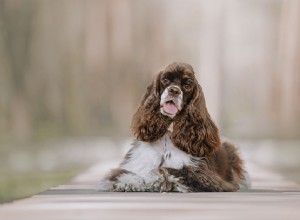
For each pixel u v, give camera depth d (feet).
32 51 108.88
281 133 101.14
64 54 109.70
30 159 75.05
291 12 98.12
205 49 108.99
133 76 110.32
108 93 109.81
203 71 107.96
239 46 134.10
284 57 98.94
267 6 134.31
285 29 98.73
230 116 135.95
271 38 133.90
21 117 104.68
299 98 97.76
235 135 129.39
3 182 46.80
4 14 107.55
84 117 111.24
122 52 108.06
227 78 135.03
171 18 124.98
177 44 131.23
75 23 109.29
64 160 69.82
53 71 109.70
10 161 72.49
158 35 115.24
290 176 49.34
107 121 113.70
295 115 99.14
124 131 112.78
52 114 109.60
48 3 109.81
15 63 107.34
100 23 107.96
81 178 33.65
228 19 122.31
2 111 103.30
